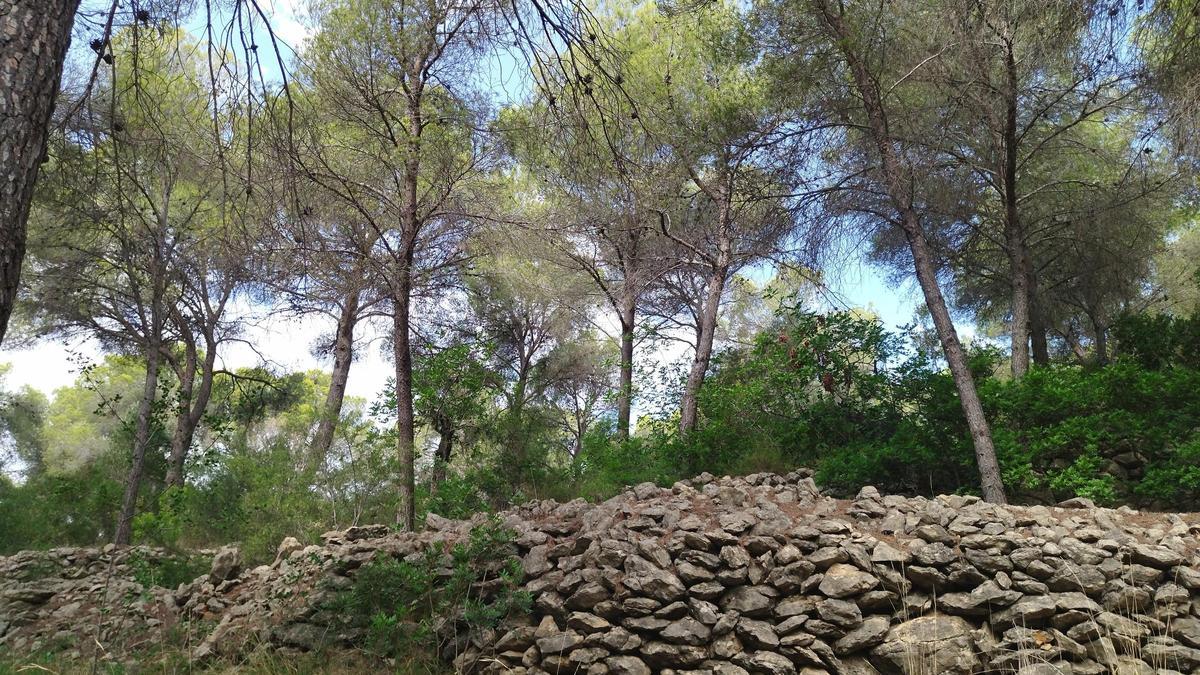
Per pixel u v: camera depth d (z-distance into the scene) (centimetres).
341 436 977
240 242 621
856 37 891
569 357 1883
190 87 804
